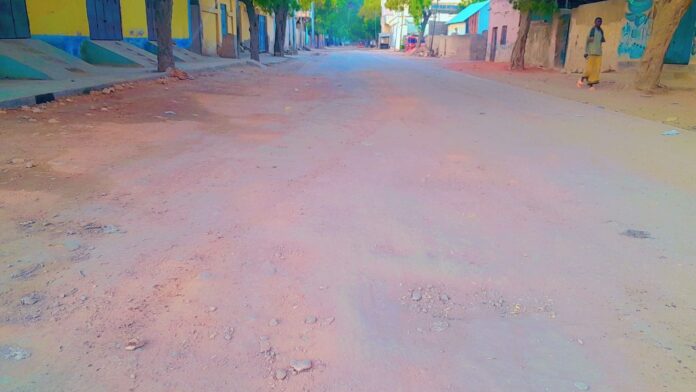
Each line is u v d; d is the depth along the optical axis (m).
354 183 5.10
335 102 11.33
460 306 2.91
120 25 20.28
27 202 4.19
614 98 12.74
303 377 2.29
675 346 2.56
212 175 5.21
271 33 49.81
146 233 3.71
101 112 8.64
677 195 4.87
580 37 21.97
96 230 3.72
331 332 2.63
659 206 4.56
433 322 2.75
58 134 6.70
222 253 3.44
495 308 2.89
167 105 9.87
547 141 7.33
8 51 12.83
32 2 15.16
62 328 2.56
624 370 2.38
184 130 7.45
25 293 2.85
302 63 30.56
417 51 52.00
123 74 15.05
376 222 4.08
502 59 35.28
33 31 15.30
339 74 20.61
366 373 2.34
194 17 28.61
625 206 4.56
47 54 14.24
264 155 6.14
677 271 3.32
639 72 14.31
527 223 4.14
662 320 2.78
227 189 4.78
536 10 23.41
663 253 3.59
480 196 4.80
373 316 2.78
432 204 4.55
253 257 3.40
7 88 10.11
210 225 3.91
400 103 11.30
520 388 2.26
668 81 15.83
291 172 5.43
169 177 5.07
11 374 2.23
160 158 5.79
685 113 10.12
